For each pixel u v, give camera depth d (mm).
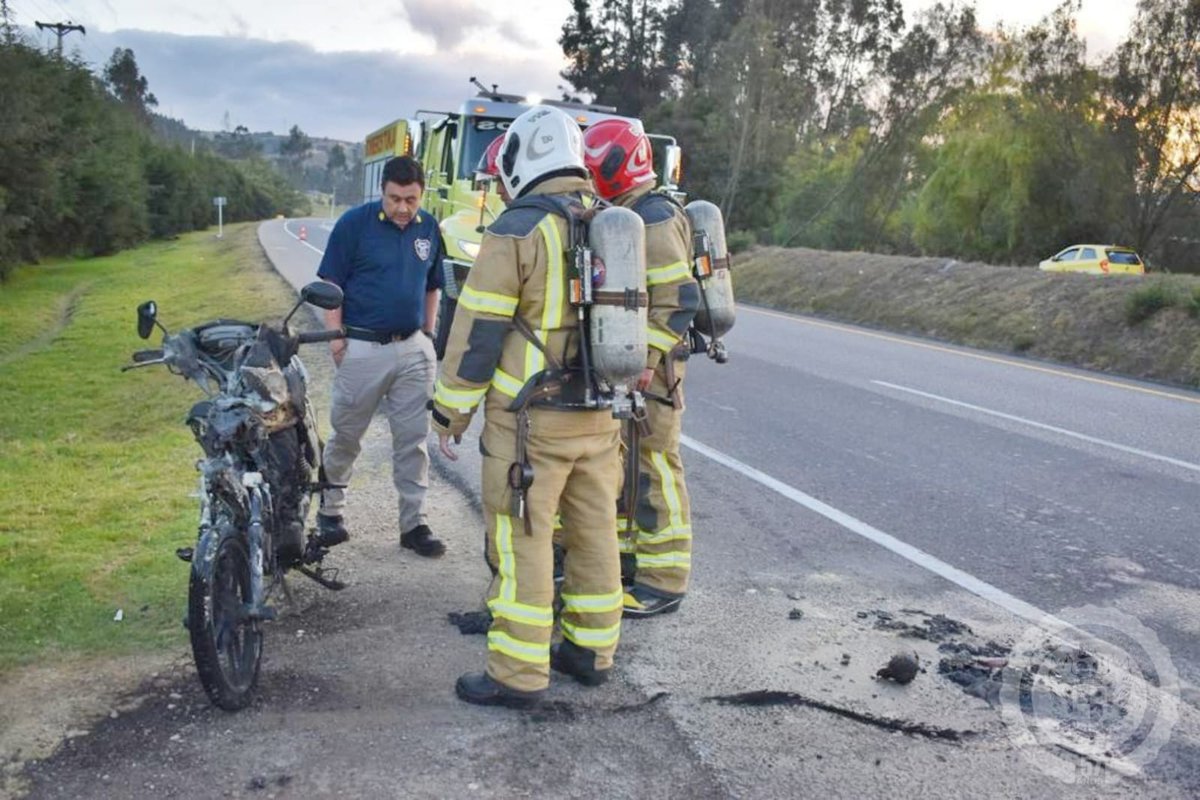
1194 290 15383
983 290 19438
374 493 6613
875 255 24688
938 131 36781
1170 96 29094
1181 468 8234
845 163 38906
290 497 4469
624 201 4461
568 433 3924
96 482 7207
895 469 7852
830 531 6293
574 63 66500
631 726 3861
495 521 3980
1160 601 5348
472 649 4422
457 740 3711
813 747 3760
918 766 3666
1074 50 30219
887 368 13336
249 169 99188
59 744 3594
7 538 5688
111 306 23016
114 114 51562
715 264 4949
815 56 49438
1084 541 6285
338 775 3469
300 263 29141
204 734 3686
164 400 12250
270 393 4086
